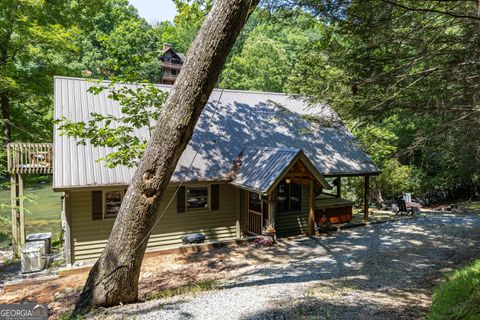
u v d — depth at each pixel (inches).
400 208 666.2
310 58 362.9
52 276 378.3
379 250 420.2
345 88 346.6
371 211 721.0
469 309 149.7
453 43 275.4
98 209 438.6
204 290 287.4
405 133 740.7
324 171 540.4
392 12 265.7
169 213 480.4
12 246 594.9
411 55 288.4
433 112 324.5
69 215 422.0
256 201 529.7
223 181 489.4
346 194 832.9
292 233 548.1
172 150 241.1
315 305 230.2
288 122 612.4
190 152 501.4
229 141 545.3
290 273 335.3
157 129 241.9
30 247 439.8
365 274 321.1
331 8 265.0
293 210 558.9
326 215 563.5
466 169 674.8
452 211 726.5
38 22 588.4
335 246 448.8
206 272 361.4
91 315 228.8
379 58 298.2
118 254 251.1
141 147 398.9
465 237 475.5
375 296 250.8
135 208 247.4
